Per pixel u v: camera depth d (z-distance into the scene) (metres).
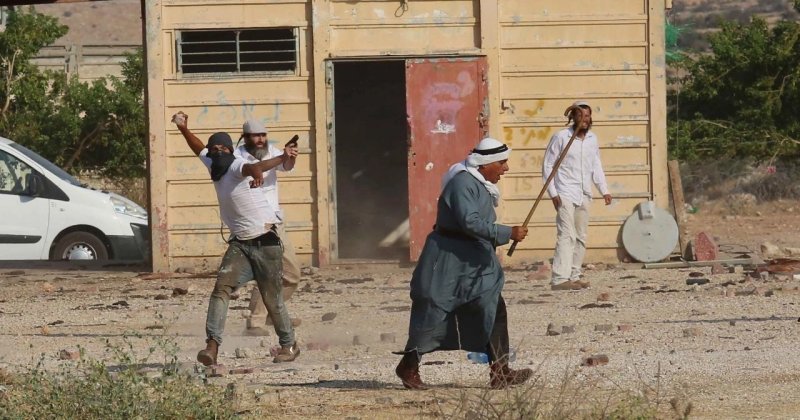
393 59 61.94
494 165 29.45
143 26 62.22
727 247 68.38
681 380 30.05
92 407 24.75
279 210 39.44
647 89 62.06
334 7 61.84
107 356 35.69
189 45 62.31
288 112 62.00
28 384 26.20
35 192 67.00
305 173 61.84
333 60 61.75
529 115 62.06
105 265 64.19
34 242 66.69
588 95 62.06
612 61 62.06
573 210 50.50
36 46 98.50
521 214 62.16
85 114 99.62
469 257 29.22
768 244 65.44
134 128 97.56
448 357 35.53
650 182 62.00
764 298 45.91
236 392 28.34
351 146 75.50
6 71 97.06
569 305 45.78
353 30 61.94
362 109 75.69
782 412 26.44
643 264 60.50
